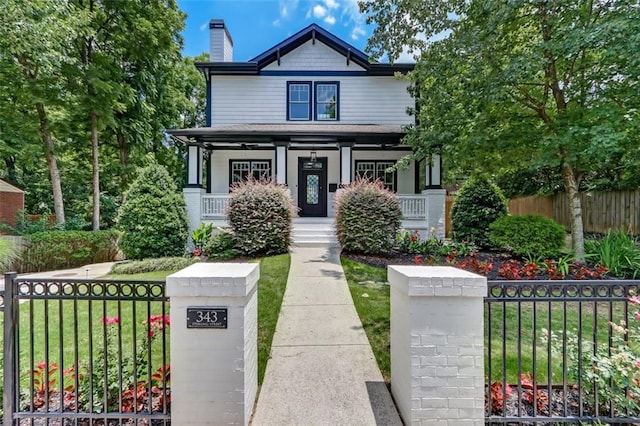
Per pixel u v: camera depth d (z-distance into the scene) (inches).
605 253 247.0
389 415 95.7
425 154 339.3
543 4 251.0
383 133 411.8
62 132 453.4
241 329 87.0
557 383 109.7
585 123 243.3
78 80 396.2
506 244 289.3
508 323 162.9
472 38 272.1
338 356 128.9
